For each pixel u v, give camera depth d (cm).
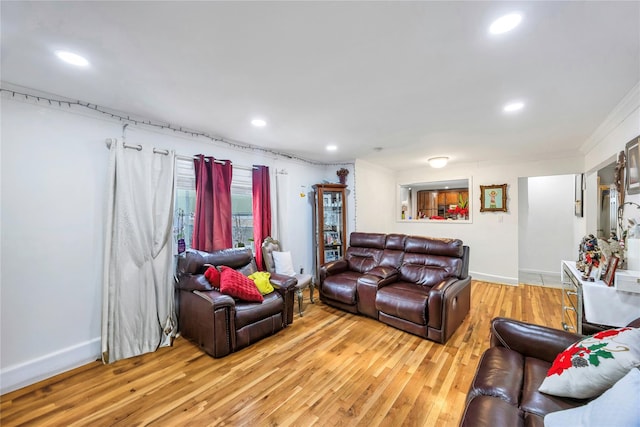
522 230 564
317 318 327
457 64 171
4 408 179
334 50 156
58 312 221
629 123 234
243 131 308
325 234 472
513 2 119
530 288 446
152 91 208
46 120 215
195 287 262
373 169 533
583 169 406
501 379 135
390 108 241
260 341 270
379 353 245
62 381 207
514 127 296
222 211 330
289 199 447
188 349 256
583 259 245
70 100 222
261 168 387
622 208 251
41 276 213
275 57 163
